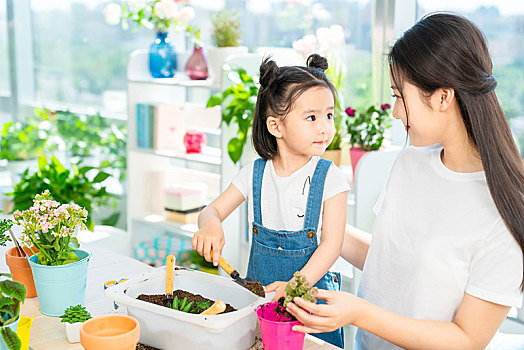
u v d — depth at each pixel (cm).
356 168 218
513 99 228
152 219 304
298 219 142
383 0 252
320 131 133
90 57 389
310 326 99
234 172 260
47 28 415
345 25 267
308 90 131
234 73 246
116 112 380
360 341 135
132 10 289
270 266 143
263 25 299
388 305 124
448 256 113
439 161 123
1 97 457
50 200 128
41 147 377
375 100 261
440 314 115
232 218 263
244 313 106
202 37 328
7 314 100
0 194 317
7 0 432
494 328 107
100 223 372
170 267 117
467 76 103
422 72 104
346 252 148
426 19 109
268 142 145
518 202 104
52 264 126
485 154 105
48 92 427
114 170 375
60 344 116
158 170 320
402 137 258
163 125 298
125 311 130
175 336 107
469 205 114
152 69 300
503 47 227
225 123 252
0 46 449
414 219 122
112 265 159
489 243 109
